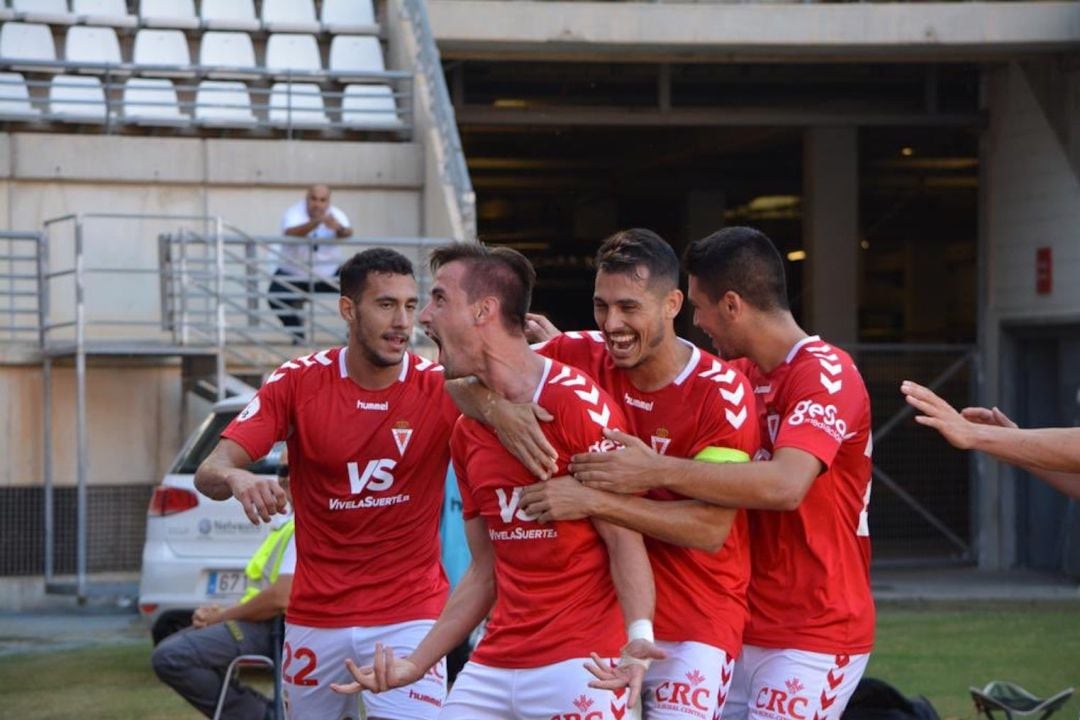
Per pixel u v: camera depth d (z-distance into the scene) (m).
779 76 58.25
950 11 49.88
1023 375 56.56
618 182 74.00
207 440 33.72
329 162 49.59
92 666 34.22
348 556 18.72
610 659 14.31
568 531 14.31
